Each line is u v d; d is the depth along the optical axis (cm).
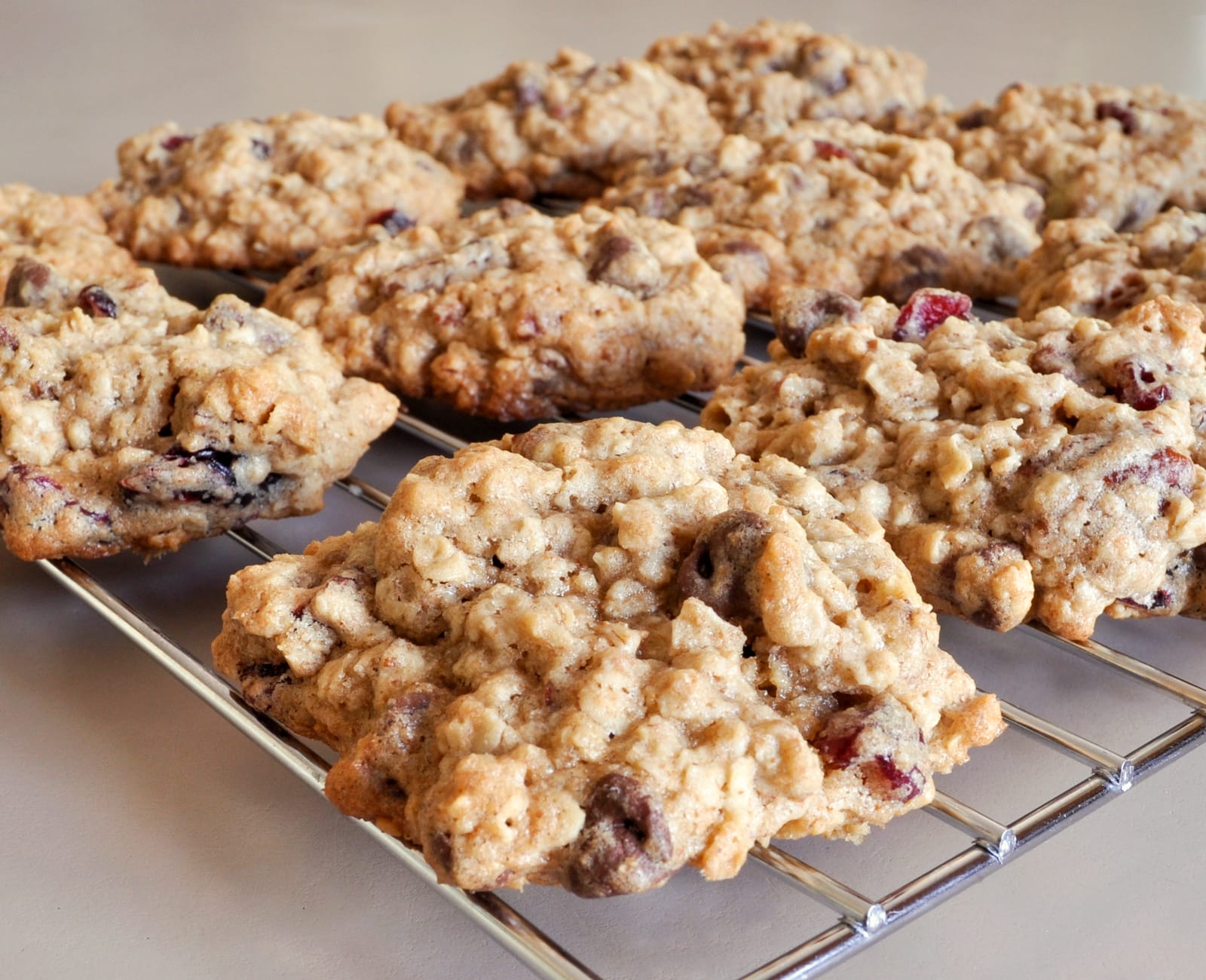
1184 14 65
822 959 25
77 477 31
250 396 31
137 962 27
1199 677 30
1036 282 37
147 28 64
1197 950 27
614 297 35
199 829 28
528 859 25
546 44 62
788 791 25
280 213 40
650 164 42
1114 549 28
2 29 63
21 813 28
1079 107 43
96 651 31
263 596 27
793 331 32
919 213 39
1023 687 30
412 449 36
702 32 63
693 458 28
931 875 26
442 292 35
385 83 57
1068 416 30
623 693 25
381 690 26
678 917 27
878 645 26
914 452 30
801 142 41
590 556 27
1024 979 26
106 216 41
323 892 28
